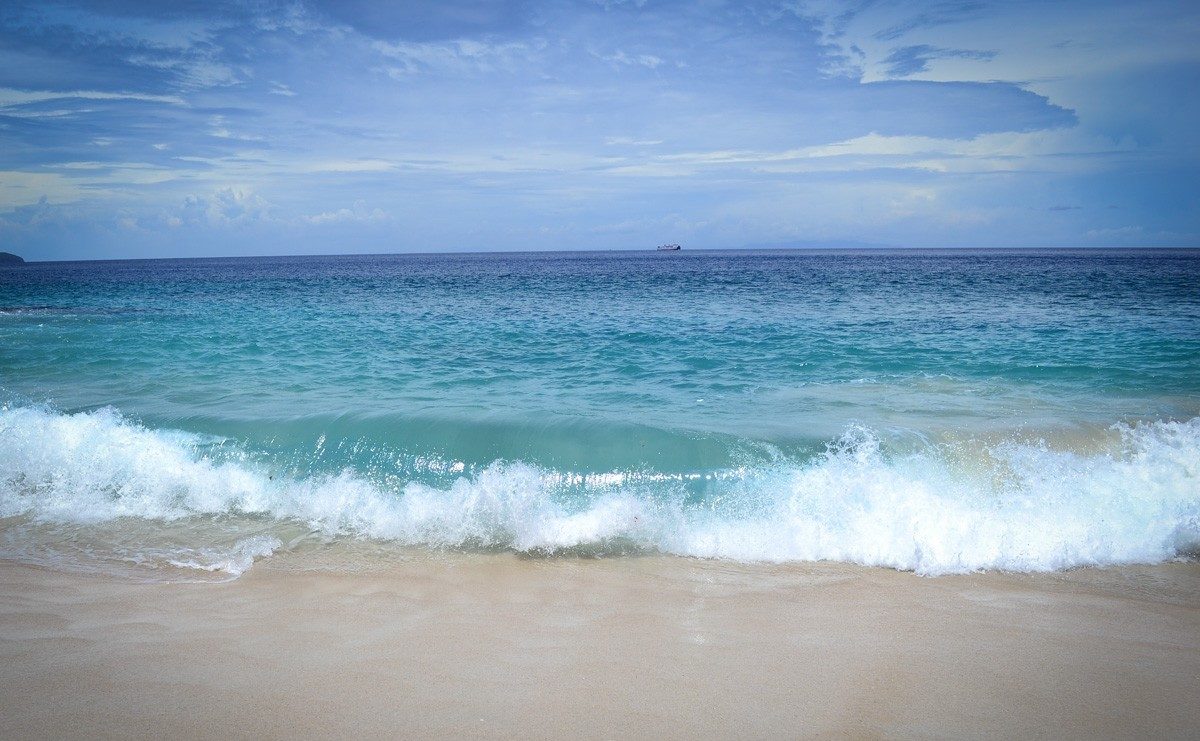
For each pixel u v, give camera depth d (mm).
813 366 12914
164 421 8180
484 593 4797
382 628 4195
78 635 4020
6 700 3275
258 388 11188
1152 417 8742
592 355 14641
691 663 3787
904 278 45750
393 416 8234
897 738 3096
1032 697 3477
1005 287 34750
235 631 4113
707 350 15055
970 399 10000
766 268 72000
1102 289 32500
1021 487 6445
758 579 5105
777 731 3135
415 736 3039
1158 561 5449
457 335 17875
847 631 4234
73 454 7188
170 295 33094
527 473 6691
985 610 4586
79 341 16594
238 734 3037
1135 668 3797
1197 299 26016
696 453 7172
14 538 5762
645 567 5328
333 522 6188
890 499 6172
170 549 5594
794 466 6895
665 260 128625
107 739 2977
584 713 3254
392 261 154875
